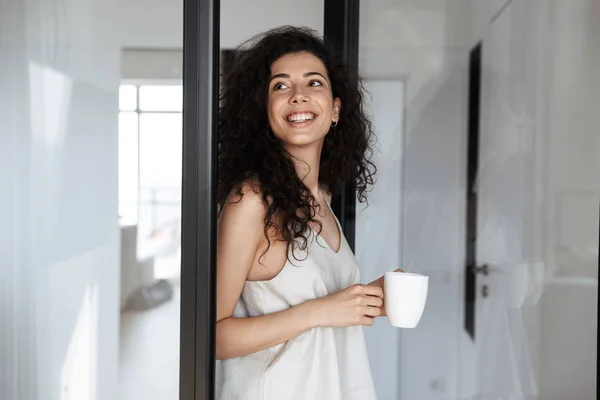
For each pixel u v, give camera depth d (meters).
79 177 1.08
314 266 1.03
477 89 1.43
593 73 1.38
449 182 1.44
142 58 1.07
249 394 1.01
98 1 1.07
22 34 1.08
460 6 1.43
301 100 1.05
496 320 1.44
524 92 1.40
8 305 1.09
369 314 1.00
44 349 1.09
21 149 1.08
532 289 1.42
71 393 1.08
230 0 1.41
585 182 1.39
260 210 1.00
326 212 1.15
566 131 1.39
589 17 1.37
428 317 1.46
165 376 1.07
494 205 1.43
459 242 1.45
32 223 1.08
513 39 1.40
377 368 1.48
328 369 1.03
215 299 0.91
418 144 1.45
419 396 1.47
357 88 1.36
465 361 1.45
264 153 1.05
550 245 1.41
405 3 1.44
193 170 0.89
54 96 1.07
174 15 1.07
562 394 1.42
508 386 1.44
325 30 1.42
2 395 1.08
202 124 0.88
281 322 0.98
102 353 1.08
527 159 1.41
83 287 1.08
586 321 1.40
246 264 1.01
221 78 1.38
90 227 1.08
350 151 1.25
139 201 1.07
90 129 1.08
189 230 0.89
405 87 1.44
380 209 1.46
